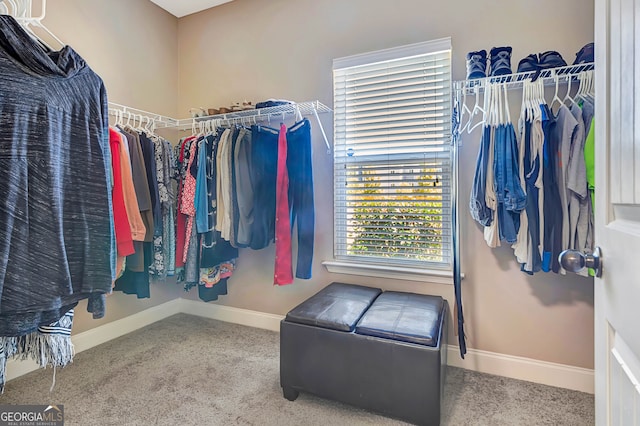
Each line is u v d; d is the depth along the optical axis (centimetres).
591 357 178
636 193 57
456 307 178
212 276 244
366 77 227
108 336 241
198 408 162
